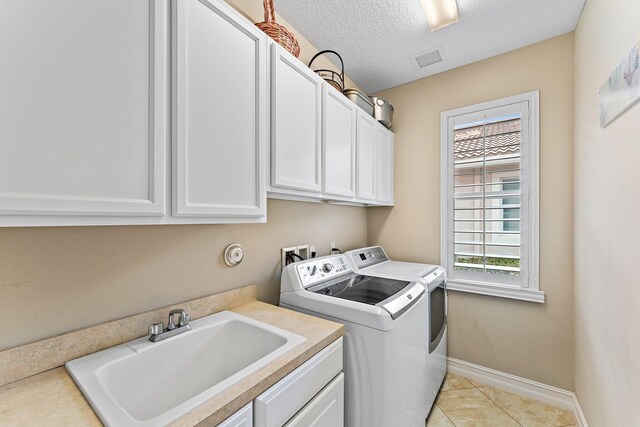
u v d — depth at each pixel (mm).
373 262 2209
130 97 729
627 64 974
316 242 2027
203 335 1132
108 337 961
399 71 2295
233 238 1436
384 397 1193
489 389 2047
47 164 587
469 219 2172
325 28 1785
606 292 1222
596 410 1382
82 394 728
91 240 938
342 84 1919
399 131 2537
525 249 1952
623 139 1034
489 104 2092
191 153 871
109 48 688
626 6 991
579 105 1655
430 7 1607
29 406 681
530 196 1936
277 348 1053
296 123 1352
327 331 1115
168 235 1160
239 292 1441
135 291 1052
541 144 1913
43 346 824
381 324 1193
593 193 1398
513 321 2012
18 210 548
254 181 1104
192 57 878
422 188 2412
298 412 929
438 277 1957
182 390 1034
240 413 730
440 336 1958
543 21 1719
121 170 708
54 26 598
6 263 773
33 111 569
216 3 954
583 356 1592
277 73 1229
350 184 1827
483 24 1745
